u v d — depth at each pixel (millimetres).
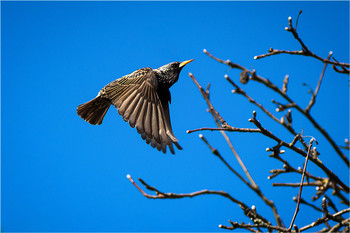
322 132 8219
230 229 6926
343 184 7715
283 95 7820
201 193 7949
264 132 7113
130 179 7844
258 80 7652
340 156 8336
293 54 7410
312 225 6871
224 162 8781
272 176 8703
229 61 7504
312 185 8727
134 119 7910
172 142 8484
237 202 8078
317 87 8086
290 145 7242
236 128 7125
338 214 6926
